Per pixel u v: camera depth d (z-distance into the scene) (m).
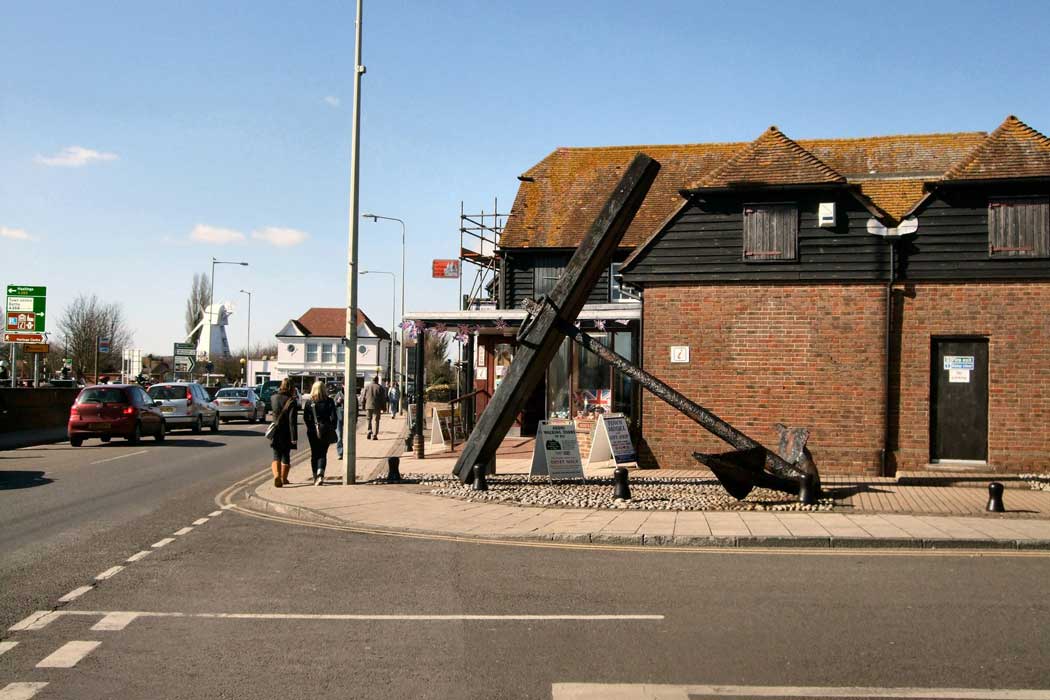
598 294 30.33
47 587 8.12
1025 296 16.25
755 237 17.58
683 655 6.09
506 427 15.80
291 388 15.84
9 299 33.41
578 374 23.05
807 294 17.31
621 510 12.91
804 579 8.58
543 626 6.84
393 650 6.22
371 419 28.78
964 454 16.58
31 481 16.80
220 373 86.19
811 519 11.92
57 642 6.40
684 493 14.42
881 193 22.88
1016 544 10.29
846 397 17.02
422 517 12.27
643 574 8.84
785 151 17.78
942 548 10.35
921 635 6.55
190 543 10.46
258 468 19.53
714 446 17.72
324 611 7.31
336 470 18.88
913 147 26.52
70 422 25.77
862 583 8.39
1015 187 16.36
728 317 17.69
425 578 8.61
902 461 16.67
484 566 9.23
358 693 5.33
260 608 7.40
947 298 16.64
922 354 16.70
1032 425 16.09
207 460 21.45
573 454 16.12
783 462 13.66
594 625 6.88
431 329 22.11
